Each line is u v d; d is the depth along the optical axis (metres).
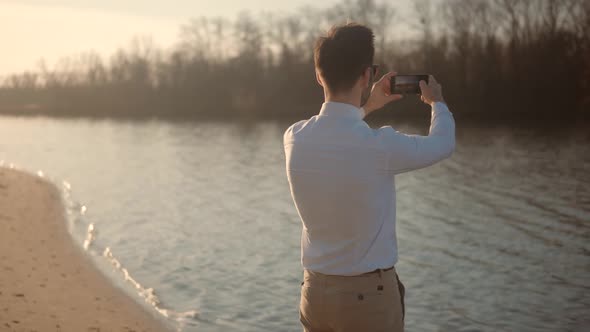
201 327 7.06
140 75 87.06
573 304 8.16
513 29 54.12
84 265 9.58
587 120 46.69
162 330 6.76
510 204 16.47
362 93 2.38
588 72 51.53
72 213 15.12
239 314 7.59
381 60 58.50
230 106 79.94
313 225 2.29
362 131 2.23
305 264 2.33
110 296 7.87
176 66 83.50
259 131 49.84
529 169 23.31
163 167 27.16
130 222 14.25
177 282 9.03
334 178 2.22
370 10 59.31
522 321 7.56
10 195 16.44
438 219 14.56
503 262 10.52
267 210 16.05
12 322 6.07
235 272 9.66
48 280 8.20
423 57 57.12
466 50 55.81
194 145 38.31
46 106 94.69
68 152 34.75
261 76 76.44
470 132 39.47
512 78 53.94
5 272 8.23
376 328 2.26
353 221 2.22
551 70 52.62
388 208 2.25
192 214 15.48
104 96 90.19
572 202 16.62
